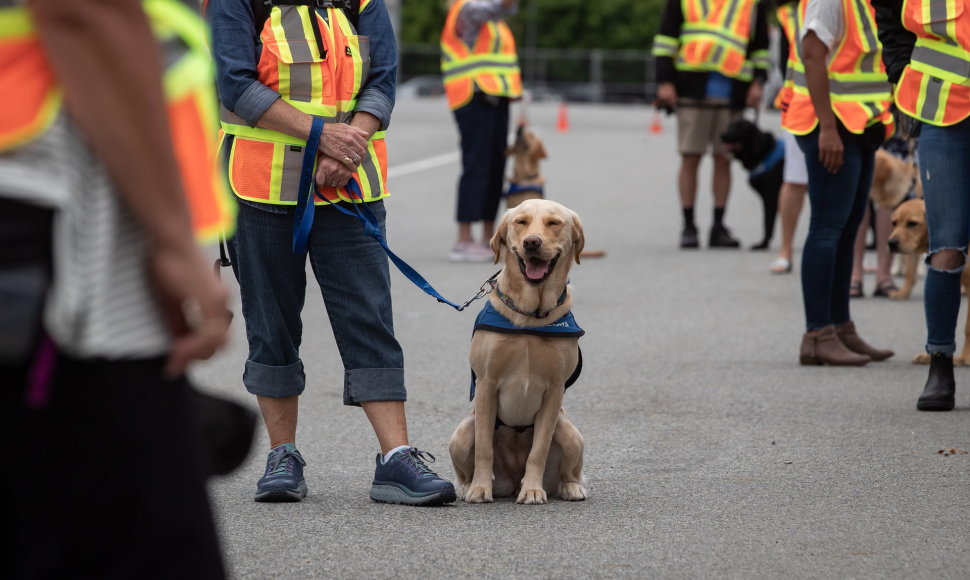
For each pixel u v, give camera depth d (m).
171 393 3.25
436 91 85.81
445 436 8.99
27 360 3.02
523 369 7.18
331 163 7.07
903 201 15.14
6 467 3.10
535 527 6.68
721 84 19.27
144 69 3.02
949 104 9.09
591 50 117.12
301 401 10.05
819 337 11.43
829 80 10.80
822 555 6.12
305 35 7.16
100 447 3.11
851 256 11.58
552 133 45.44
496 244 7.41
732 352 12.12
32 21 3.00
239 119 7.25
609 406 9.88
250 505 7.12
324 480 7.76
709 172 33.09
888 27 9.55
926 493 7.29
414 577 5.81
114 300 3.13
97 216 3.10
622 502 7.21
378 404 7.32
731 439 8.77
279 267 7.32
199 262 3.15
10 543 3.27
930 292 9.51
